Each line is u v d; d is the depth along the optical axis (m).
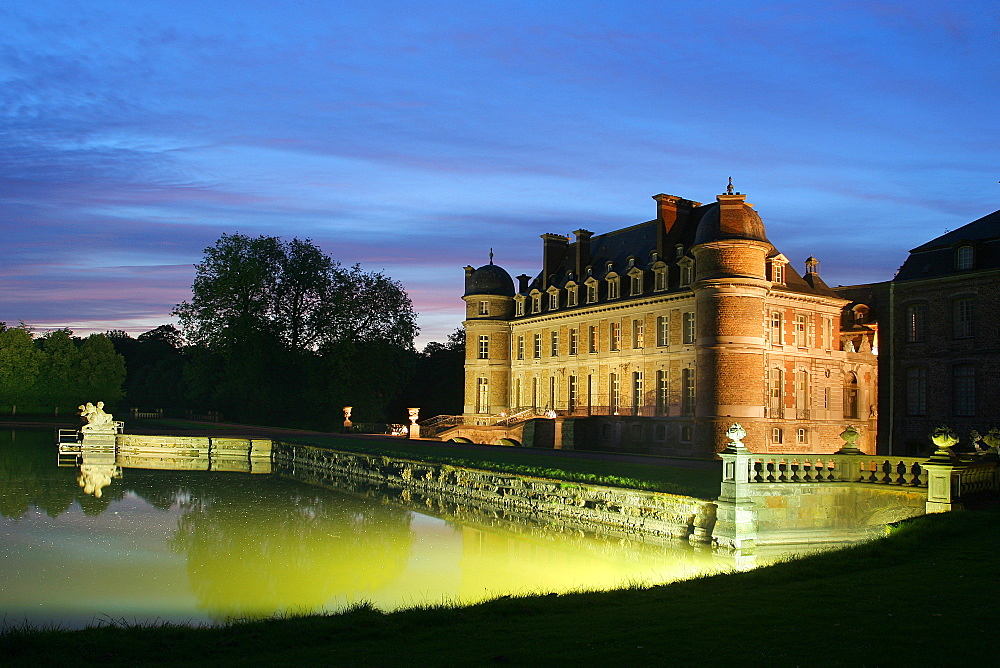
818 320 56.97
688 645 10.18
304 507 35.81
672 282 58.62
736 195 50.88
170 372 121.56
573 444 57.81
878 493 25.61
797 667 9.14
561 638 10.90
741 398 49.81
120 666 10.69
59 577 21.69
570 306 68.94
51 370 109.00
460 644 10.91
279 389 81.06
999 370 42.44
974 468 22.38
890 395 47.72
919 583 13.39
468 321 76.31
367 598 19.80
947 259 45.81
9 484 41.62
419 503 37.31
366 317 83.12
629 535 27.62
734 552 23.19
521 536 28.62
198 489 41.88
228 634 12.37
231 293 77.25
